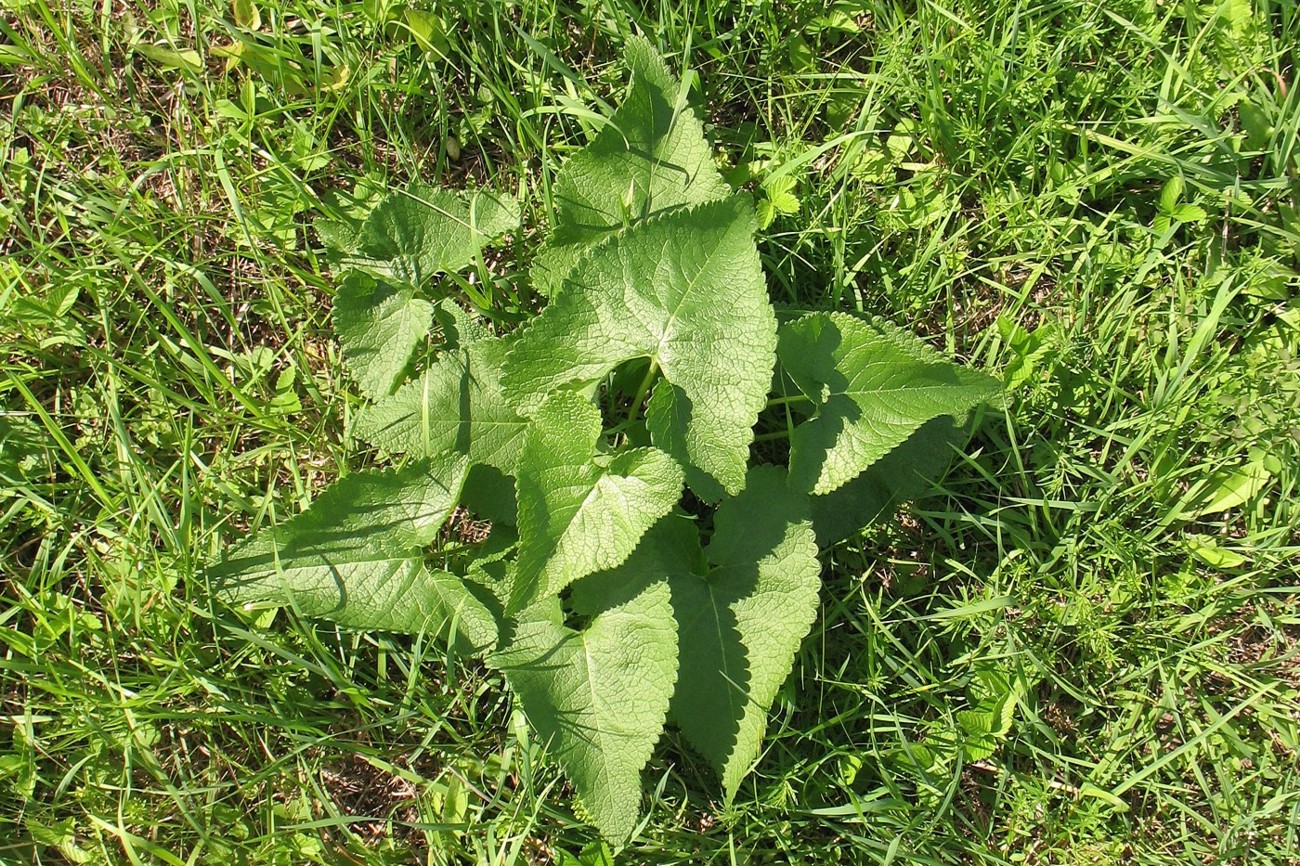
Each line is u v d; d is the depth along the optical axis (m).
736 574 2.09
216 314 2.42
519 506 1.87
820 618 2.30
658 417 1.94
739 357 1.94
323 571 2.02
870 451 2.03
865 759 2.27
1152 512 2.36
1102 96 2.44
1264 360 2.35
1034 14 2.44
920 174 2.44
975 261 2.46
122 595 2.19
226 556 1.98
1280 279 2.36
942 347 2.44
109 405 2.26
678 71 2.42
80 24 2.44
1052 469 2.35
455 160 2.49
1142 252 2.39
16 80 2.43
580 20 2.45
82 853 2.14
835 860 2.21
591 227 2.17
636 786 1.97
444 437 2.09
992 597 2.29
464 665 2.23
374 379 2.13
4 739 2.19
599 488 1.92
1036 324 2.45
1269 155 2.39
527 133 2.43
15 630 2.14
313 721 2.21
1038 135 2.41
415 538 2.05
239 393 2.26
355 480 2.02
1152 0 2.41
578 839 2.20
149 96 2.44
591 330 1.98
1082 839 2.25
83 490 2.29
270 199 2.37
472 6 2.38
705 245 1.93
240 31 2.36
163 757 2.24
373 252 2.14
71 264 2.32
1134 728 2.28
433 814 2.20
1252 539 2.31
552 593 1.89
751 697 2.05
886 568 2.36
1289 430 2.29
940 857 2.21
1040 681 2.33
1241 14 2.41
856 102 2.48
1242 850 2.20
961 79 2.43
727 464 1.95
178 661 2.15
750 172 2.41
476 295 2.27
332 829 2.25
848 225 2.37
